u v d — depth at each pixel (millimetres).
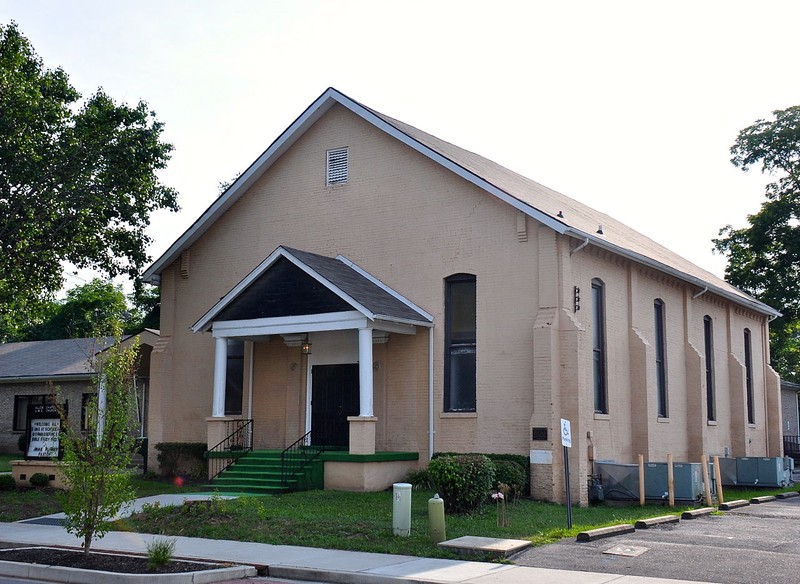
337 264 24203
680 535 15742
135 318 54094
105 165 24922
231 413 26219
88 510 13617
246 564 13000
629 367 25312
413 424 23047
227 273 26844
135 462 32875
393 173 24406
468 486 17250
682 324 29375
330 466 21750
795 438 49188
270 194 26453
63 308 60125
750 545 14562
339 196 25219
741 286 47344
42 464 23453
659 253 32562
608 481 21531
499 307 22250
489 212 22719
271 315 23156
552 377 20922
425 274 23484
